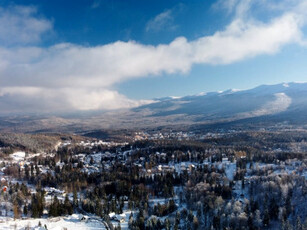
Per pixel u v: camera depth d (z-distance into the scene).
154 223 150.75
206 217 155.00
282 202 155.25
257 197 165.00
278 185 165.12
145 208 172.88
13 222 157.25
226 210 151.62
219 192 181.38
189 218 152.38
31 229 145.25
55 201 178.00
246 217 137.25
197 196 176.00
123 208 184.75
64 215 172.00
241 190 190.12
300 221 129.38
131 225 150.12
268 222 137.25
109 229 148.38
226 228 130.62
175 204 182.00
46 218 168.50
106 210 173.12
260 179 188.50
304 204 149.00
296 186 166.00
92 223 157.50
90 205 178.88
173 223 152.75
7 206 179.62
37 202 180.00
